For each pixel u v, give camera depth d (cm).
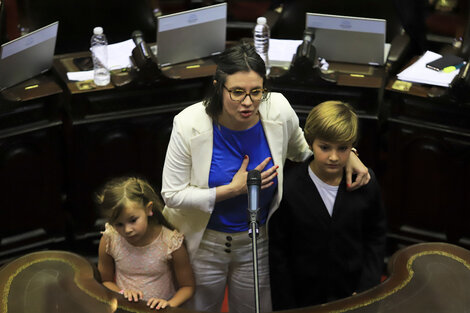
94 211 816
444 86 762
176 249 574
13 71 759
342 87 779
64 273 511
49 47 781
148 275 584
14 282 499
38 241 813
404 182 803
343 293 573
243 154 539
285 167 752
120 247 580
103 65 790
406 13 867
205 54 838
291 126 556
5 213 783
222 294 613
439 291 493
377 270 559
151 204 562
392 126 782
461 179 771
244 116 498
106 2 912
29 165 774
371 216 562
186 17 789
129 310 482
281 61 824
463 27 877
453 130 752
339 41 807
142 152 816
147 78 780
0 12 826
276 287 569
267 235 577
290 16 922
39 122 764
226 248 574
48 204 805
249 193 466
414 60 828
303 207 546
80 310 477
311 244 555
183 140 527
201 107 530
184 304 609
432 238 812
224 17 817
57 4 893
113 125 787
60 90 759
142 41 796
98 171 805
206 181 539
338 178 544
